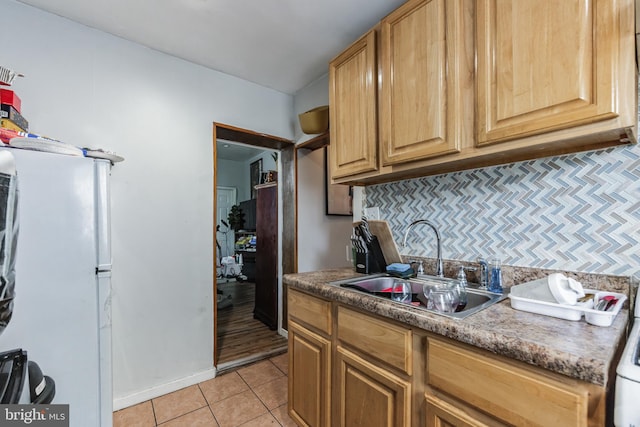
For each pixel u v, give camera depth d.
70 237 1.15
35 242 1.07
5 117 1.23
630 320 0.91
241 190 6.94
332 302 1.36
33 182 1.08
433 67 1.22
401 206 1.82
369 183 1.98
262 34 1.88
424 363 0.95
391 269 1.64
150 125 2.02
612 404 0.66
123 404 1.85
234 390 2.05
